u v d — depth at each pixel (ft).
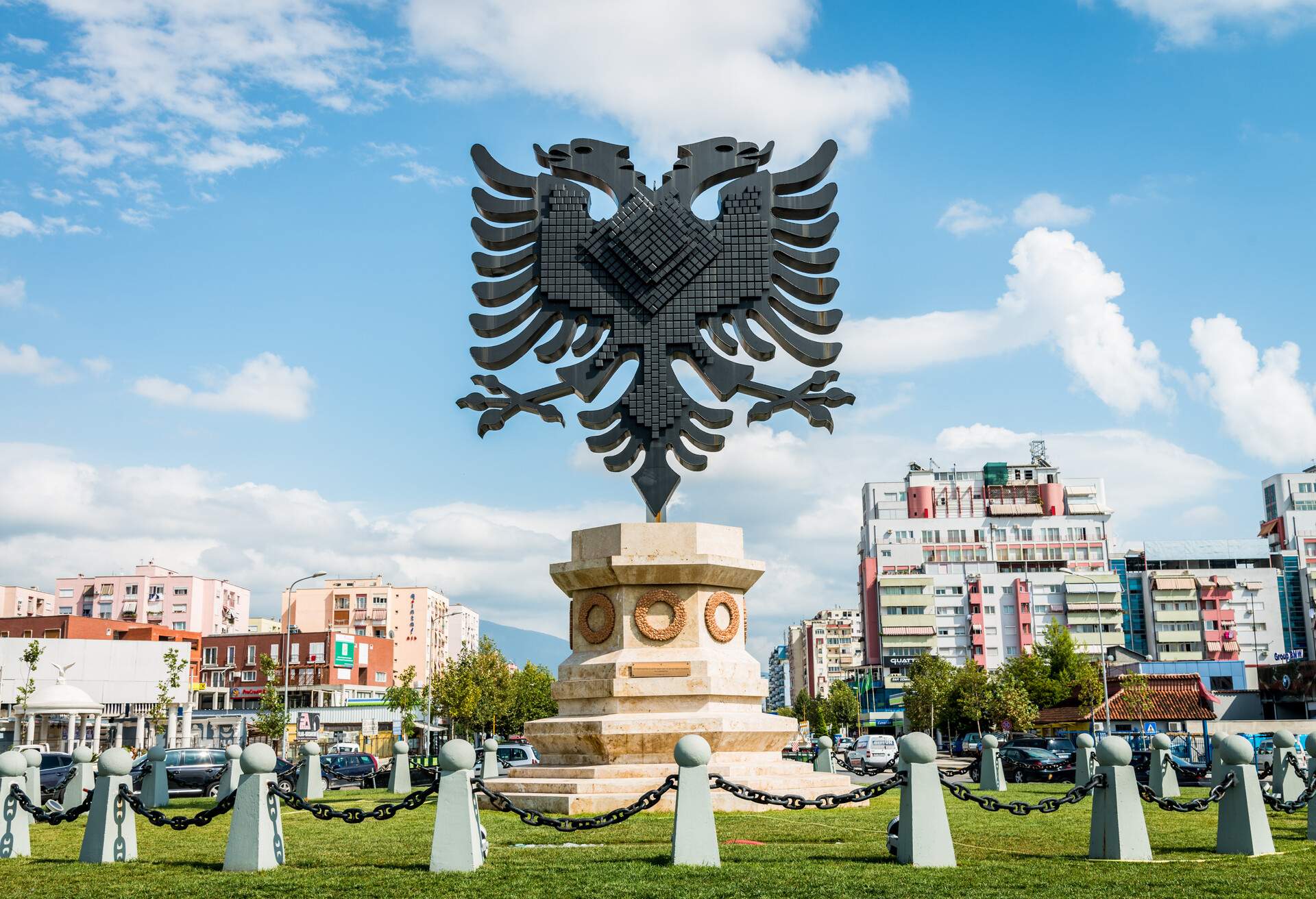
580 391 65.72
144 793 67.72
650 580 61.21
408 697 248.73
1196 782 104.88
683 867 34.12
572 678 61.57
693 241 66.23
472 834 34.12
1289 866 34.81
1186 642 367.25
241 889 31.30
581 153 67.82
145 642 224.12
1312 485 404.16
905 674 374.43
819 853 38.14
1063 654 260.01
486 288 66.90
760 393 65.67
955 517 394.52
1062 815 55.72
